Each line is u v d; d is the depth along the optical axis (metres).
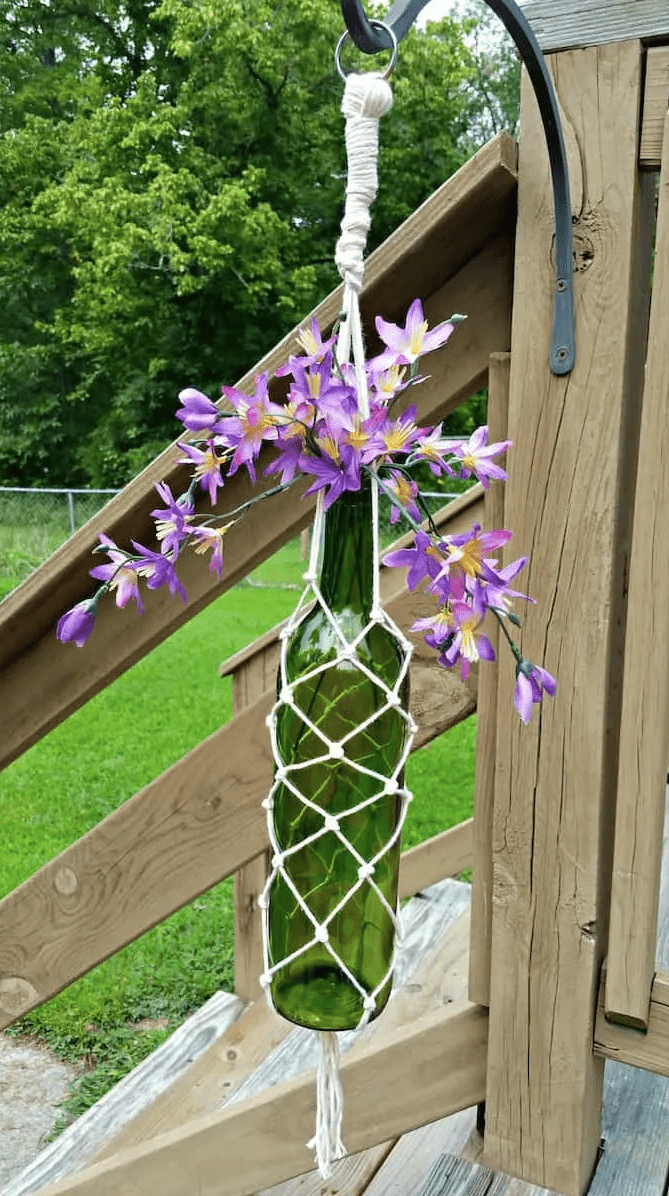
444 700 1.15
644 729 0.88
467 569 0.71
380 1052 1.01
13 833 3.03
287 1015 0.80
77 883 1.12
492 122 12.72
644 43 0.83
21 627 1.05
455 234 0.89
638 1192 0.97
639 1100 1.08
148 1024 2.14
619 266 0.86
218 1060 1.41
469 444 0.72
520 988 0.95
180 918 2.54
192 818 1.08
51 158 12.16
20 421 12.77
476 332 0.94
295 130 11.23
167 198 10.36
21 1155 1.76
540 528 0.90
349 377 0.71
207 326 11.59
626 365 0.87
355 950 0.79
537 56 0.80
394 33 0.72
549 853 0.93
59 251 12.42
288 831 0.79
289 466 0.70
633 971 0.91
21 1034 2.12
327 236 11.60
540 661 0.91
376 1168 1.05
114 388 12.45
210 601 1.03
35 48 12.62
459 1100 1.00
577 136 0.85
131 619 1.05
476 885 0.97
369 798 0.77
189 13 10.88
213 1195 1.05
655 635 0.87
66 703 1.09
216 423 0.69
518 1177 0.98
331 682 0.76
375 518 0.71
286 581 7.94
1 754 1.11
